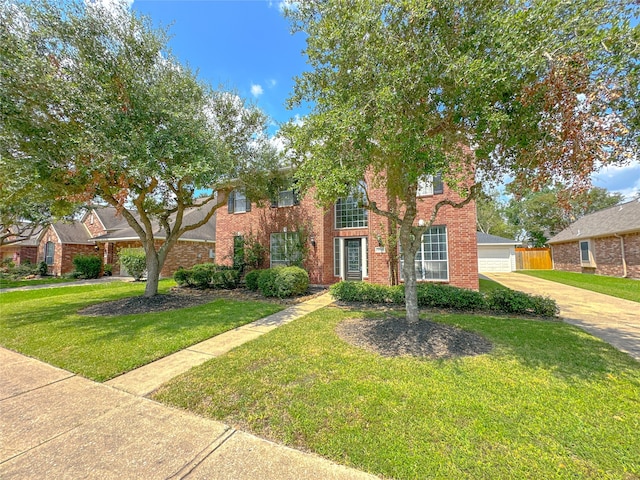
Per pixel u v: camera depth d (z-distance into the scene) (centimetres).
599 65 306
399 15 392
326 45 452
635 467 220
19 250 2402
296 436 262
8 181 625
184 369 414
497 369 393
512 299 721
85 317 728
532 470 217
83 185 700
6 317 737
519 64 329
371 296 867
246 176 982
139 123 668
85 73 628
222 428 277
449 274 1061
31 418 296
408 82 398
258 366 416
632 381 358
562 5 314
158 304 865
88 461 233
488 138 429
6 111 572
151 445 253
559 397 320
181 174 654
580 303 883
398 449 241
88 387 365
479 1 382
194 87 771
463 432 261
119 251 1822
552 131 357
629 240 1578
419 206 1119
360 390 339
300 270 1077
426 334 527
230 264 1536
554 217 2789
